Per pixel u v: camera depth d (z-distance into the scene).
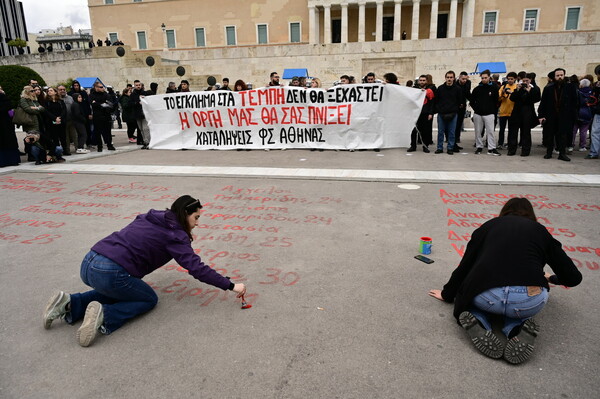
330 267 4.16
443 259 4.30
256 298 3.58
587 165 8.59
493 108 9.91
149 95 12.19
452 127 10.04
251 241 4.89
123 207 6.41
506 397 2.40
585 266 4.10
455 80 10.51
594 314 3.27
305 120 11.04
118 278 3.07
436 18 38.16
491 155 10.00
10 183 8.04
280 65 31.75
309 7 39.91
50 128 10.27
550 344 2.90
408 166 8.75
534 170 8.15
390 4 40.31
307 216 5.73
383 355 2.79
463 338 2.98
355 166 8.84
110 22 46.12
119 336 3.06
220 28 44.00
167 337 3.04
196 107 11.59
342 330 3.09
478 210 5.84
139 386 2.54
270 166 9.03
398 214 5.72
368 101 10.59
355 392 2.46
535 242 2.81
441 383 2.52
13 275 4.15
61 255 4.65
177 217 3.27
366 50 30.42
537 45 28.14
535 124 9.66
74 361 2.80
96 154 11.16
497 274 2.73
